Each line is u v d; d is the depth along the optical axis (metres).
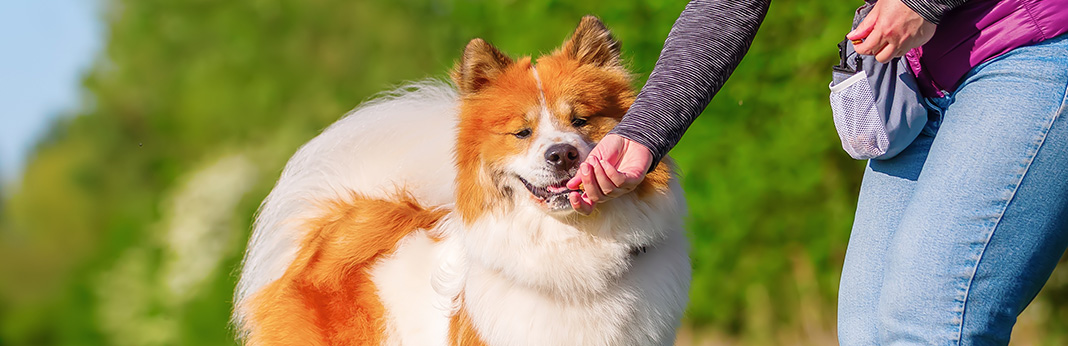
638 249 3.23
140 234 11.11
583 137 3.33
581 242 3.19
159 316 9.70
